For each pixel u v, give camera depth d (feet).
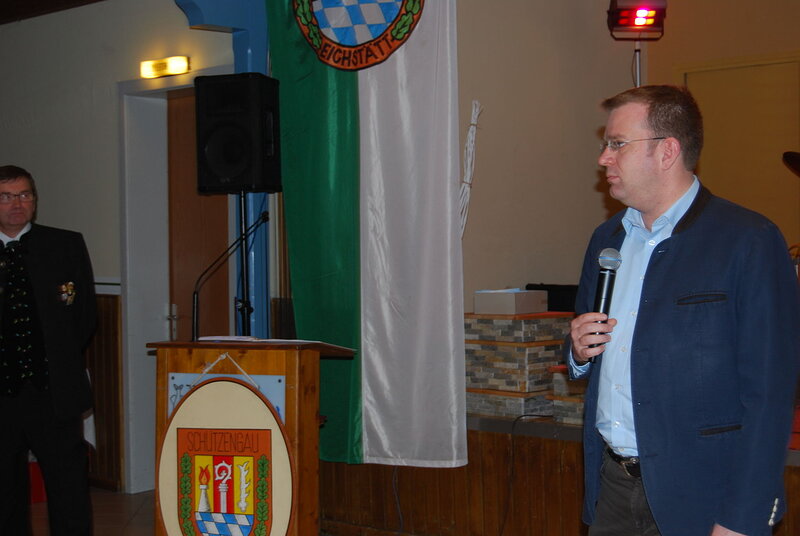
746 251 5.82
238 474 9.25
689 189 6.33
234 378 9.36
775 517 5.57
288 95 12.92
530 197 16.03
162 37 16.69
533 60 16.22
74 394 11.58
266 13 13.34
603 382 6.64
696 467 5.96
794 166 14.01
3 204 11.40
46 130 18.76
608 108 6.60
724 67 19.35
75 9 18.12
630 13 17.52
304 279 12.79
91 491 17.40
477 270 14.60
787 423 5.59
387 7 12.17
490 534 12.23
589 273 7.19
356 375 12.32
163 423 9.67
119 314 17.28
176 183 17.60
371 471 13.39
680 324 6.01
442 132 11.84
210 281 16.98
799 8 18.51
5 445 11.38
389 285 12.20
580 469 11.29
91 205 17.90
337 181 12.55
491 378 12.72
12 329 11.27
